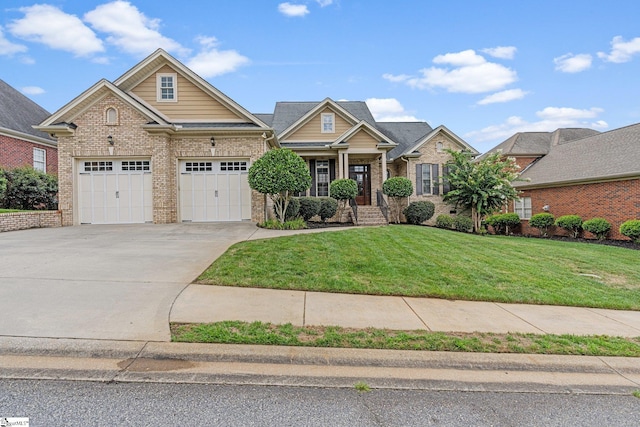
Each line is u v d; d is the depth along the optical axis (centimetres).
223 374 310
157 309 447
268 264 683
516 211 1991
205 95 1468
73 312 426
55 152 2048
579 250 1096
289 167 1244
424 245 960
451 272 695
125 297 487
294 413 259
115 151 1316
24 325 384
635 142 1556
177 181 1383
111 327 388
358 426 246
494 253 923
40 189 1596
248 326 404
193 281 573
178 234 1070
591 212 1562
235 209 1416
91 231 1127
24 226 1182
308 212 1522
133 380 295
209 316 432
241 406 265
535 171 1981
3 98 1880
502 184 1645
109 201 1342
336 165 1877
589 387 315
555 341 402
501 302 555
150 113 1321
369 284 600
